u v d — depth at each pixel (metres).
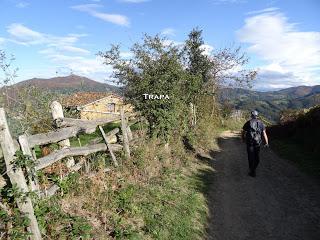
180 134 13.95
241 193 9.45
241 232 7.05
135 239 5.87
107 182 7.39
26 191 4.96
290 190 9.61
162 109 12.11
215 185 10.08
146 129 11.84
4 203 4.93
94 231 5.63
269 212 8.05
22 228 4.80
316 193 9.26
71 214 5.81
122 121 9.54
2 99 8.78
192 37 23.88
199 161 12.94
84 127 7.69
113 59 13.13
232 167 12.59
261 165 12.89
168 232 6.55
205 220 7.51
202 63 24.27
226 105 35.19
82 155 7.50
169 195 8.09
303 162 12.88
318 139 15.27
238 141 20.53
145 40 12.89
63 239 5.14
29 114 8.84
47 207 5.44
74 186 6.51
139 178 8.67
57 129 6.99
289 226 7.29
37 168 5.50
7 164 4.89
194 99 18.33
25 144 5.29
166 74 12.48
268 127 23.33
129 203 6.93
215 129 24.83
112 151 8.95
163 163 10.64
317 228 7.15
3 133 4.88
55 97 12.64
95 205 6.38
